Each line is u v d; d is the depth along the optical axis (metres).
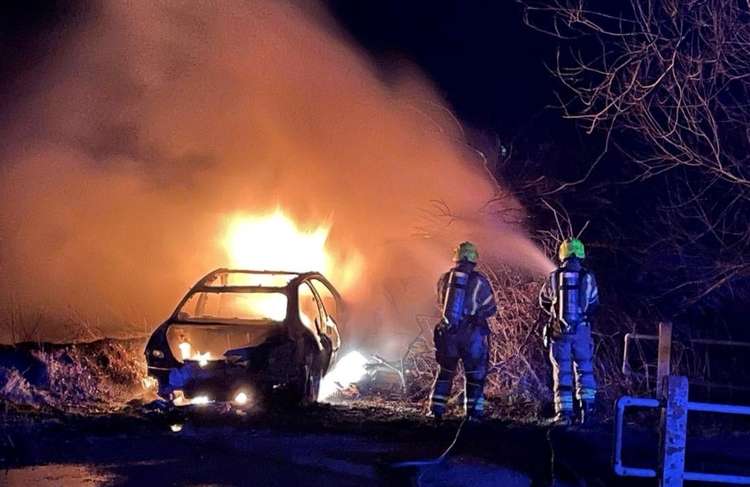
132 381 12.58
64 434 9.55
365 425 10.18
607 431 9.88
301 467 8.36
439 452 8.86
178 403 11.70
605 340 13.17
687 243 13.61
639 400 7.31
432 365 13.07
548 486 7.88
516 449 9.01
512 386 12.38
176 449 8.99
